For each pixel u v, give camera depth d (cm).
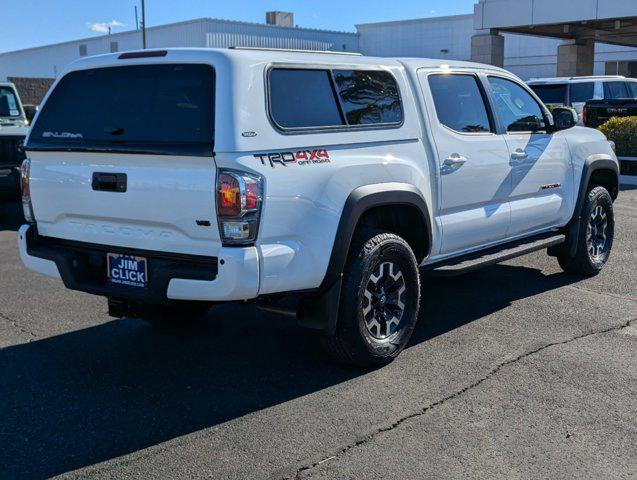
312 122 438
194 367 486
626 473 347
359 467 352
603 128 1472
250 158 398
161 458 363
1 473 349
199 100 409
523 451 367
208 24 4800
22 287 693
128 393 443
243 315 598
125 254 444
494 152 576
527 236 640
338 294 448
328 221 434
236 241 397
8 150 1011
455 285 687
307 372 475
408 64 521
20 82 3173
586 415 407
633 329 554
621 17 2212
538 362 486
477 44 2591
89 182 446
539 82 1900
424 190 511
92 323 581
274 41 5016
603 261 722
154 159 413
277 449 371
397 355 492
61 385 456
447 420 402
